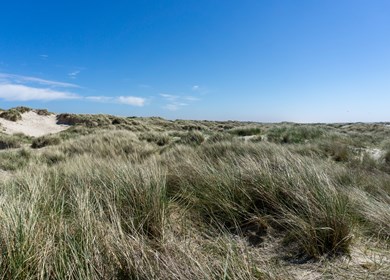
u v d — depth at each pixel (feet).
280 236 8.25
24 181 13.84
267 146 24.56
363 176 16.46
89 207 8.34
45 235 6.68
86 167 17.37
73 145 38.34
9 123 85.97
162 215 8.46
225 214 9.66
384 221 8.63
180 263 6.14
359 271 6.39
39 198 9.20
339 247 7.36
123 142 38.34
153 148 35.42
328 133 42.63
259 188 10.39
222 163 15.03
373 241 8.03
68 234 6.66
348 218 8.30
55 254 5.83
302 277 6.23
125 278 5.97
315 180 10.29
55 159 32.27
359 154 27.12
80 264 5.57
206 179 12.17
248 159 14.37
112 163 18.34
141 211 8.81
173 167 15.96
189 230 8.55
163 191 10.16
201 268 5.69
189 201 10.78
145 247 6.86
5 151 38.81
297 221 8.16
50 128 97.60
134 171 12.04
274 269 6.36
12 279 5.32
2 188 12.24
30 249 5.84
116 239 6.72
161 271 5.88
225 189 10.60
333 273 6.35
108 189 10.72
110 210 8.64
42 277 5.23
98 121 103.71
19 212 6.85
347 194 10.41
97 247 6.26
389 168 21.06
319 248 7.39
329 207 8.14
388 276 6.13
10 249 5.68
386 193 12.12
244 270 5.88
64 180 13.79
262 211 9.65
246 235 8.49
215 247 7.30
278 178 10.91
